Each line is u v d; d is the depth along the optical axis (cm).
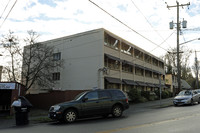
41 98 2181
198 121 951
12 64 2384
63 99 1939
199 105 1909
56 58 2778
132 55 3106
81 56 2502
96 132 764
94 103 1154
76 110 1110
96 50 2377
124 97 1273
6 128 1017
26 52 2681
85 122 1066
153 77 3969
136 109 1808
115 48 2655
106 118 1202
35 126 1027
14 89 1540
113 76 2520
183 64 5834
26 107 1138
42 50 2495
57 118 1061
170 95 3828
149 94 2969
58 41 2788
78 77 2484
